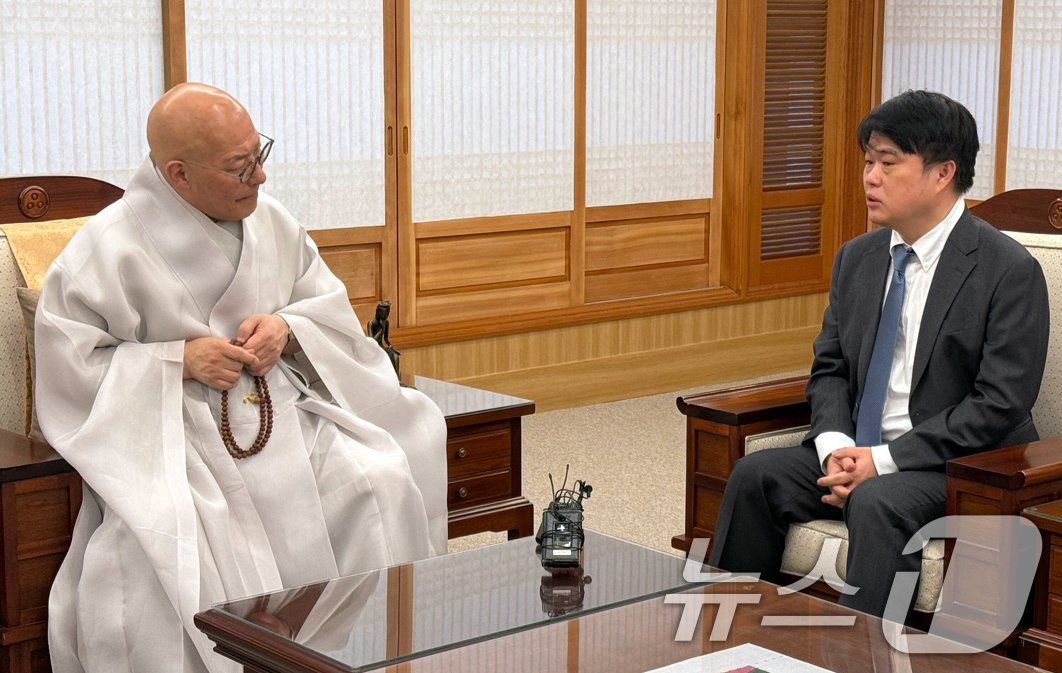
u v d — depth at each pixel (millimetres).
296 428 2898
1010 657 2529
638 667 2039
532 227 5840
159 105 2783
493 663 2037
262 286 2947
